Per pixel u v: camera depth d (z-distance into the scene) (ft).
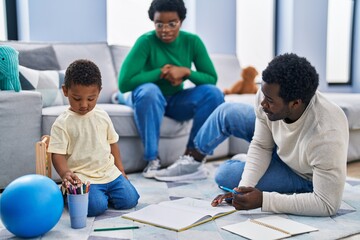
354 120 8.02
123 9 10.75
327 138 4.30
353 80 15.38
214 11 11.71
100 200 4.77
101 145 5.03
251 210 4.91
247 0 13.05
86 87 4.63
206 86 7.34
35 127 6.18
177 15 7.14
